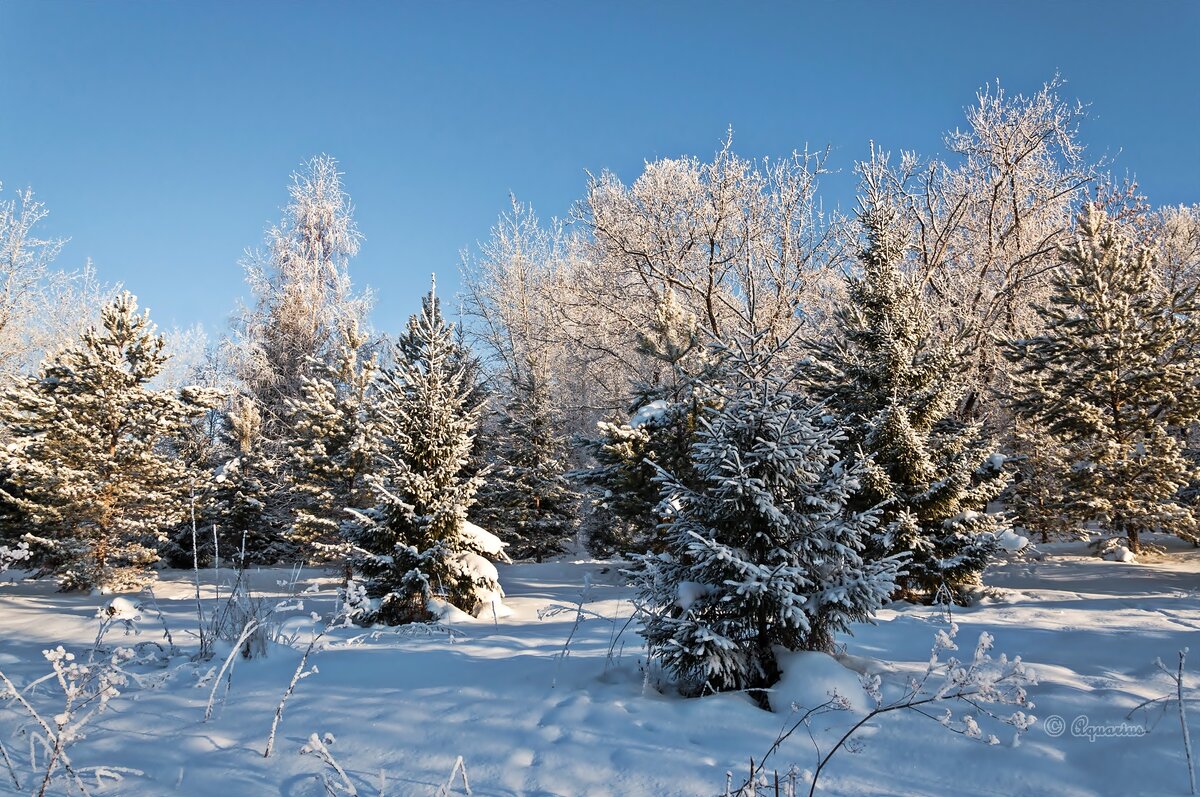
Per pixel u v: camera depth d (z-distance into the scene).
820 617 5.65
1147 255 18.19
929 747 4.23
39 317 29.34
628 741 4.34
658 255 25.22
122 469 16.66
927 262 22.27
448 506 12.19
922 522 11.59
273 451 24.72
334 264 34.78
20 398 16.09
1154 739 4.12
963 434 12.31
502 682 5.71
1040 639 7.13
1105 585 12.40
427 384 12.99
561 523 25.67
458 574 12.15
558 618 10.77
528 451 25.67
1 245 26.16
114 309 17.28
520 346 33.69
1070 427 17.58
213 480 21.78
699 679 5.51
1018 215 22.38
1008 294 21.31
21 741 4.62
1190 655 6.04
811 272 23.69
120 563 17.91
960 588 11.56
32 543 16.23
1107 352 17.30
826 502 5.77
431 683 5.80
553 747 4.28
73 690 4.18
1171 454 16.23
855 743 4.30
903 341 12.94
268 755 4.29
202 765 4.14
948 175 23.92
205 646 7.18
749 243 24.45
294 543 22.44
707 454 5.98
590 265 29.48
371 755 4.27
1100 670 5.81
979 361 20.69
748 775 3.88
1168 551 17.80
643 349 15.38
